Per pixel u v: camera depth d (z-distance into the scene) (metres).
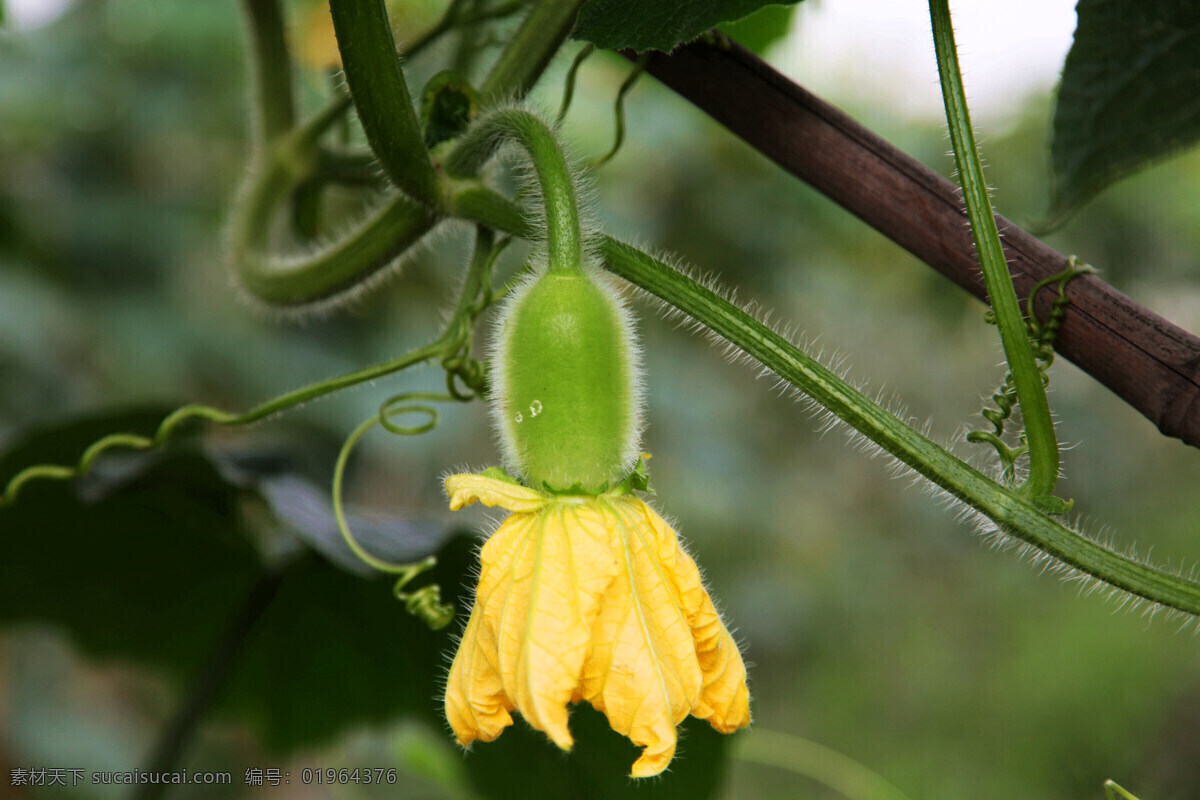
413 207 0.65
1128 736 2.34
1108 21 0.59
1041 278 0.57
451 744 0.76
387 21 0.58
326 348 1.27
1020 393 0.56
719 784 0.72
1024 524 0.56
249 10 0.69
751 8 0.57
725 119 0.60
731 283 1.70
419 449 1.24
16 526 0.72
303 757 0.79
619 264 0.58
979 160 0.56
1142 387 0.56
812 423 2.19
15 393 1.10
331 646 0.76
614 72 1.24
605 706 0.53
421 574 0.71
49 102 1.15
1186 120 0.60
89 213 1.19
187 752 0.78
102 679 1.26
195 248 1.25
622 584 0.54
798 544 2.13
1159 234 2.06
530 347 0.56
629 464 0.56
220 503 0.72
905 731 2.28
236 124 1.28
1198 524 2.66
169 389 1.20
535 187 0.60
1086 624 2.51
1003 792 2.23
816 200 1.72
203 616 0.77
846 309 1.99
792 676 2.21
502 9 0.69
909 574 2.52
